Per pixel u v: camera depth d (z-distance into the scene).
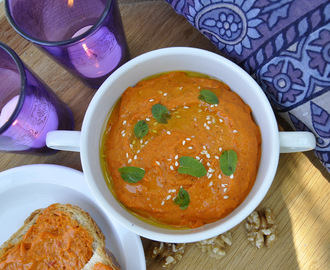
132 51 0.45
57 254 0.39
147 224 0.38
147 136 0.39
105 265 0.39
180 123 0.38
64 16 0.42
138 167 0.38
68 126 0.44
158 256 0.42
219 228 0.35
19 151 0.41
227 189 0.37
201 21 0.40
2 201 0.42
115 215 0.36
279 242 0.42
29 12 0.40
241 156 0.37
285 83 0.38
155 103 0.39
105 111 0.39
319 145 0.39
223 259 0.42
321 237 0.42
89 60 0.40
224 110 0.38
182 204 0.37
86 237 0.39
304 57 0.36
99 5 0.42
